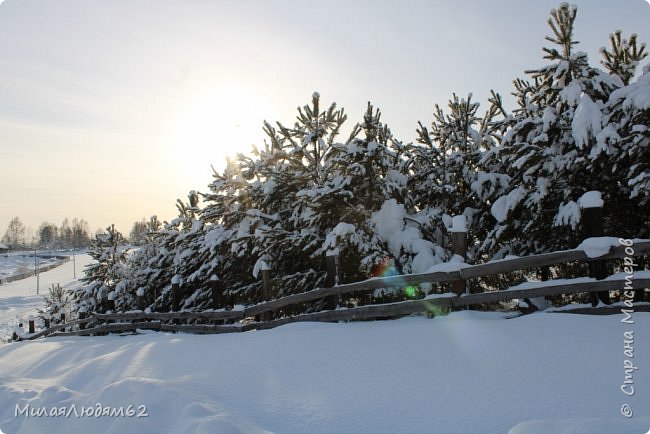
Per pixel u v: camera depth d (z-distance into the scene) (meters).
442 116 11.79
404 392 4.59
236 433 3.96
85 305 21.25
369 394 4.67
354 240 9.26
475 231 10.38
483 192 10.09
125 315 14.25
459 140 11.03
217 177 13.05
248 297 12.97
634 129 7.09
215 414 4.45
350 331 6.78
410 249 9.64
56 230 187.00
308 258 11.23
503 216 8.97
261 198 12.12
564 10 8.66
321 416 4.43
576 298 9.41
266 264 10.10
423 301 7.07
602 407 3.84
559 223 8.12
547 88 9.07
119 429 4.40
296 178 11.30
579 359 4.64
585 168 8.13
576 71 8.67
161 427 4.41
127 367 7.22
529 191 8.91
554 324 5.59
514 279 10.18
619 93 7.57
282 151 11.59
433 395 4.44
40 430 4.91
